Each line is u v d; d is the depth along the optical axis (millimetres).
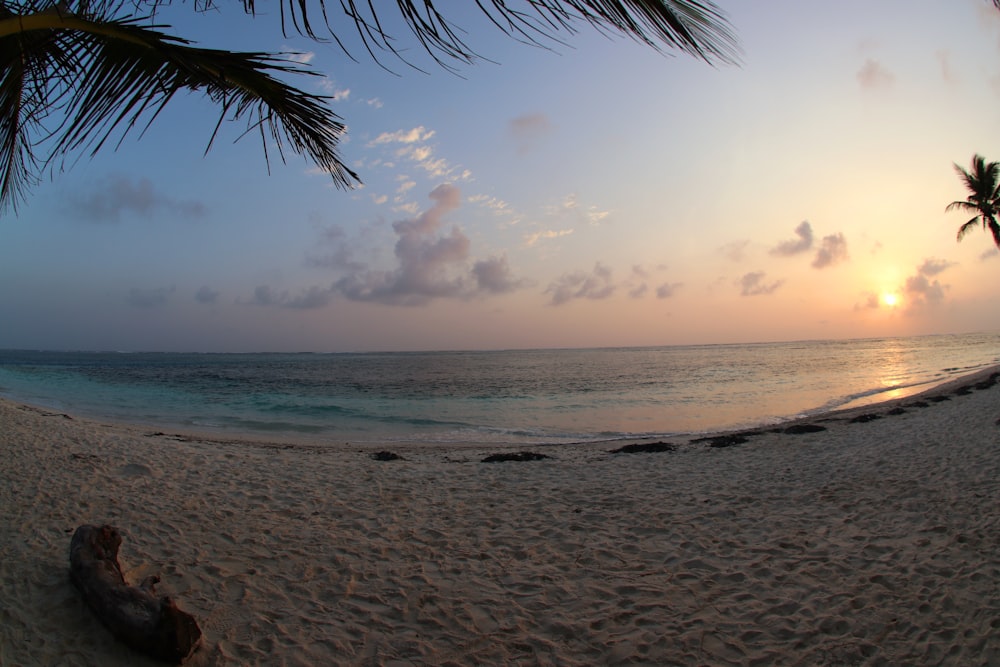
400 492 8102
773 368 51375
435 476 9156
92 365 76500
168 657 3709
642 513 7102
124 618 3781
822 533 6168
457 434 16453
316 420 19688
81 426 13367
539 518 6945
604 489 8312
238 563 5363
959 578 4879
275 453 11367
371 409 23156
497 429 17500
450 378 45656
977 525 6082
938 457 9367
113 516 6410
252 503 7266
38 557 5082
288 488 8102
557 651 4047
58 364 79500
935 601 4535
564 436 15945
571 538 6242
